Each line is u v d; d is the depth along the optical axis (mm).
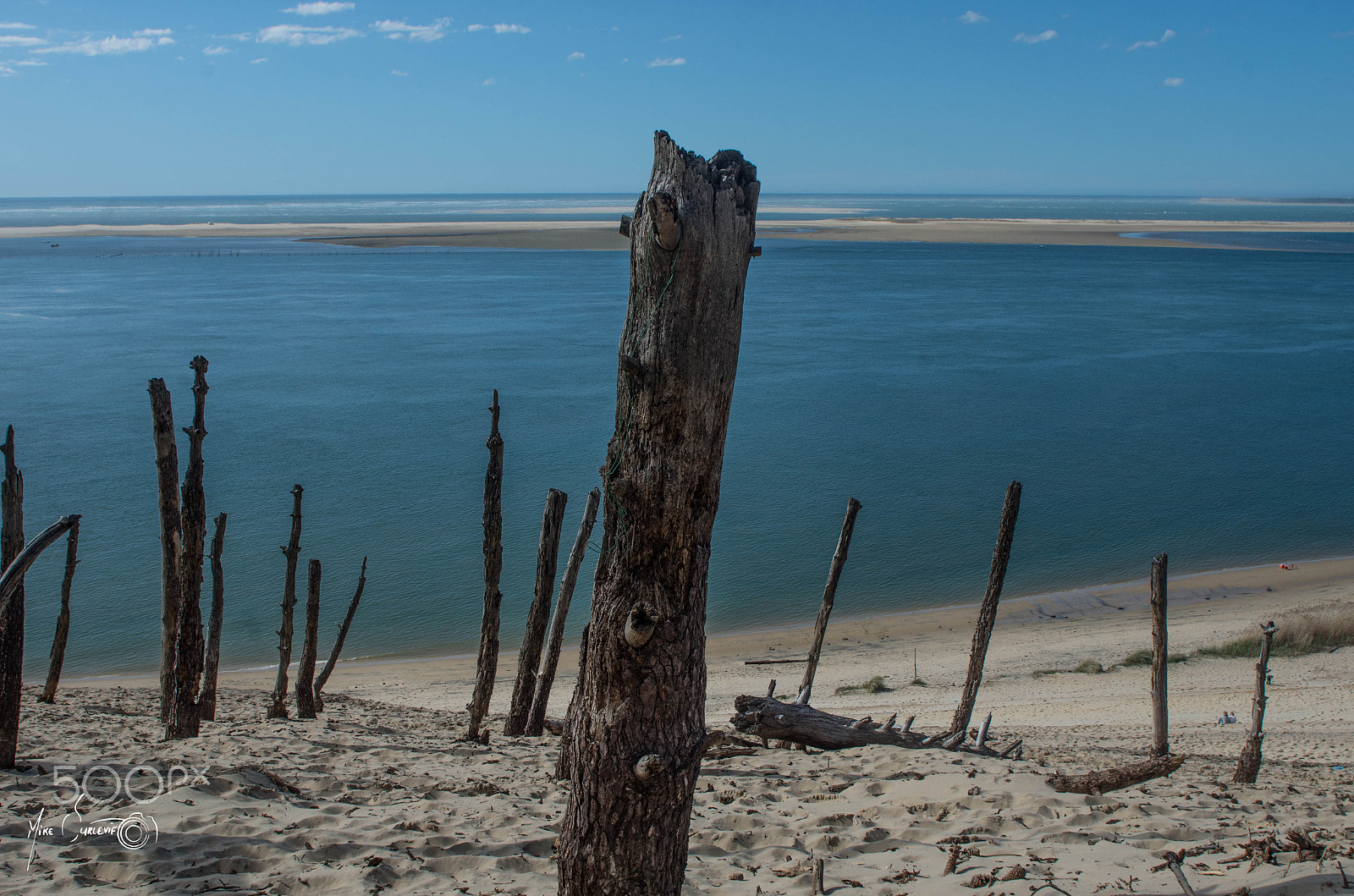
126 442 40938
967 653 22984
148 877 5328
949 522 34812
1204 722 16266
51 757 8336
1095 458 43781
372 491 36281
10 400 47875
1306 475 41125
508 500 35625
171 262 134875
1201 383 60719
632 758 3520
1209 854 6016
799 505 36625
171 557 10914
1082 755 12453
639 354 3393
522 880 5422
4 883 5195
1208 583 29000
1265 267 144625
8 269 122125
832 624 26203
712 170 3422
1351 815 7594
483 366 62375
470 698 19828
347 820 6676
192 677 10828
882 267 143000
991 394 57188
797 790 8344
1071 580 29609
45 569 28297
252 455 40594
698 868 5832
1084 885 5320
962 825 6832
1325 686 18641
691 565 3520
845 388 58688
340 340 71625
